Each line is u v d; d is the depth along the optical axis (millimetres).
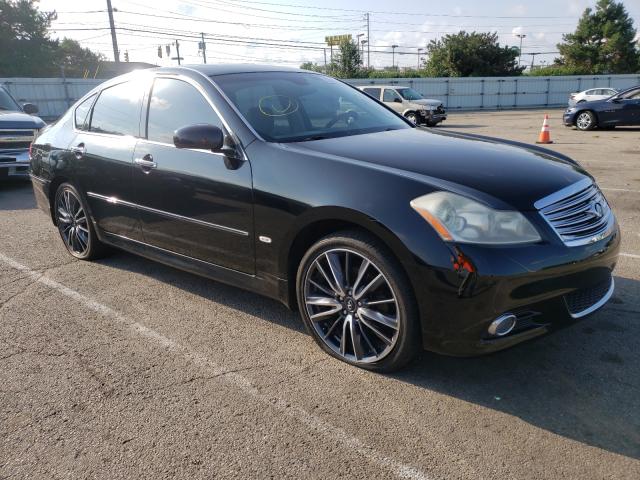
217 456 2410
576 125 18281
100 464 2375
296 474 2291
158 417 2695
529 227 2627
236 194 3330
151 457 2412
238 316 3828
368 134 3678
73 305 4062
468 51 48875
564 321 2781
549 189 2793
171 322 3752
